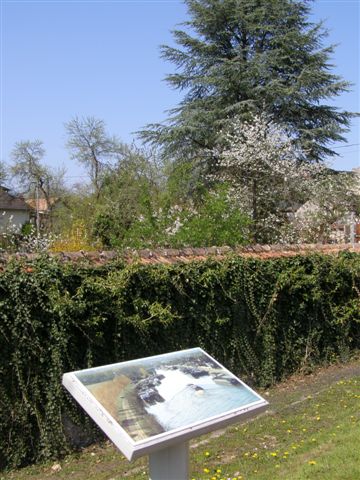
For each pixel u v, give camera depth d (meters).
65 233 17.73
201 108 23.20
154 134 23.50
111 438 2.81
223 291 7.55
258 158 18.92
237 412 3.19
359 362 9.67
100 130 37.69
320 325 9.21
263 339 8.19
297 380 8.59
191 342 7.18
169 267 6.87
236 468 4.93
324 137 22.86
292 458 4.98
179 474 3.05
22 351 5.46
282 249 9.40
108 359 6.17
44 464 5.52
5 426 5.36
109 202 21.94
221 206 11.66
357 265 9.69
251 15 23.09
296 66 23.06
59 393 5.64
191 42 23.64
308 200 20.02
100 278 6.07
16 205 41.22
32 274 5.57
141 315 6.50
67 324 5.72
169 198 13.55
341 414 6.46
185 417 3.02
